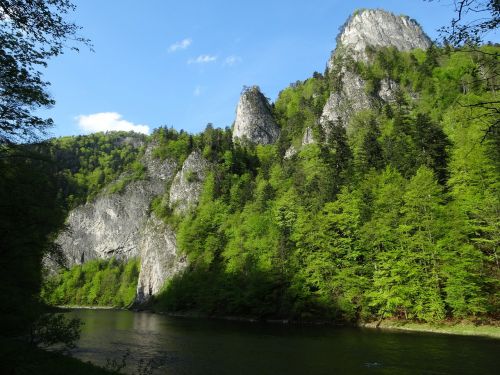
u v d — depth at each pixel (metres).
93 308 145.88
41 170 20.56
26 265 24.62
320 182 86.12
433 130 72.25
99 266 192.12
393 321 51.25
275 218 81.50
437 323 46.91
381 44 179.62
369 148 84.44
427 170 58.12
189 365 29.19
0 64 13.41
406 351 31.91
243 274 76.62
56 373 20.03
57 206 23.14
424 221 50.56
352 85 146.88
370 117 119.19
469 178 52.66
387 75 144.50
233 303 72.25
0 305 20.44
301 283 61.41
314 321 58.69
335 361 28.94
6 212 19.02
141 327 58.38
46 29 12.27
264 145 198.38
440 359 28.36
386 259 52.84
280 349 35.28
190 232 118.00
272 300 65.88
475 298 43.84
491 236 47.78
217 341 41.53
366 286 54.94
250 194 121.12
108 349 37.16
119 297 149.88
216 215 119.69
